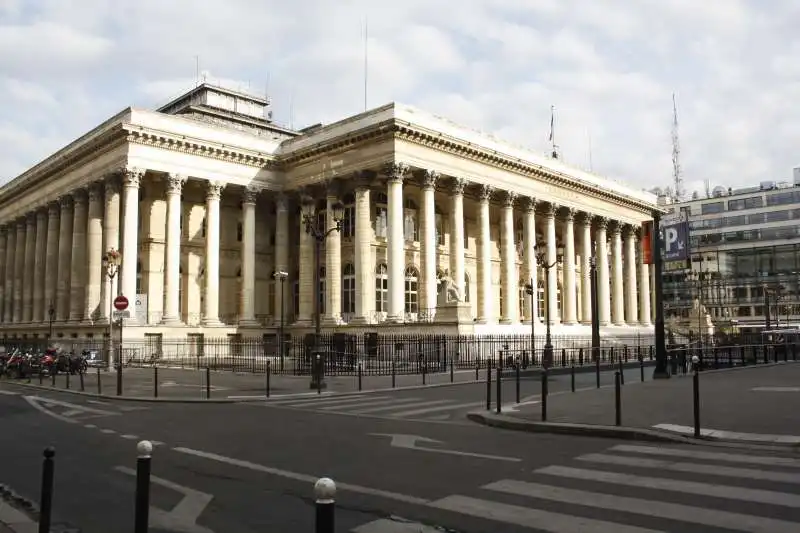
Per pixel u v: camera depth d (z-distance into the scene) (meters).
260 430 16.61
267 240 62.56
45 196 64.88
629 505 8.41
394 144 50.59
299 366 40.72
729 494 8.75
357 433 15.73
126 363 47.44
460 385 29.81
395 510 8.70
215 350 52.16
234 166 56.44
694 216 121.38
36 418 19.94
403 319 50.22
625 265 81.62
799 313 109.38
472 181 57.09
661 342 28.64
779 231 113.00
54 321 60.75
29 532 8.09
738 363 39.62
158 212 57.19
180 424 18.11
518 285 72.25
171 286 52.12
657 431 13.46
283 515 8.71
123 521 8.64
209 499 9.65
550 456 11.92
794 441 12.12
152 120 51.97
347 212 57.59
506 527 7.78
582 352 48.31
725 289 116.25
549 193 66.62
